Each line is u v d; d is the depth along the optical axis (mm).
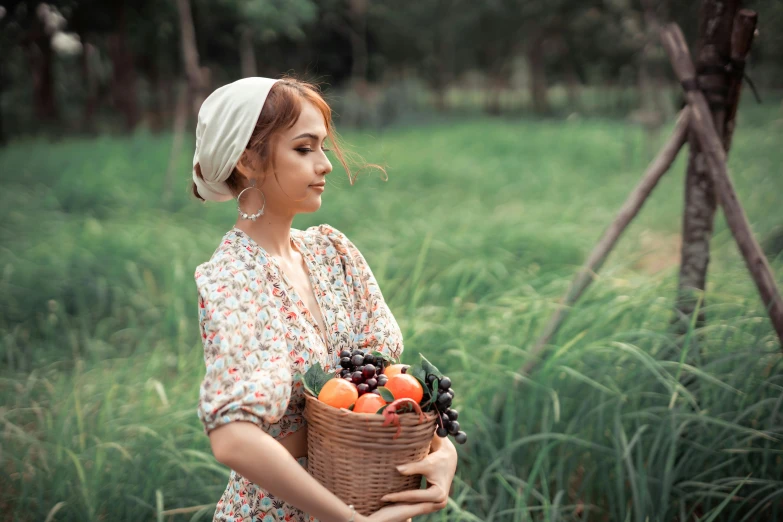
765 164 8508
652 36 14375
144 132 16297
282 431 1649
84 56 22391
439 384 1538
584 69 37781
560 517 2699
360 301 1820
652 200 8461
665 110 15227
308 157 1597
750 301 3295
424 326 3729
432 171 10945
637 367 3086
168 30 19219
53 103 22906
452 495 2953
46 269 5820
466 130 18438
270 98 1563
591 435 2939
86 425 3322
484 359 3541
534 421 3098
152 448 3062
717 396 2967
